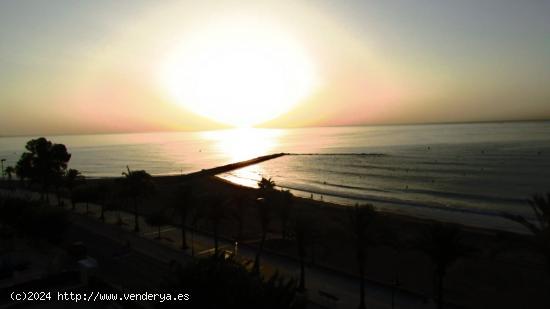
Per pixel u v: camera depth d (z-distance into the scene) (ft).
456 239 106.63
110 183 340.39
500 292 129.49
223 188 365.20
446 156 622.95
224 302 64.03
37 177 286.66
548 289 129.49
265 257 160.97
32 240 163.94
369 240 120.06
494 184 378.73
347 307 116.67
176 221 222.07
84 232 194.08
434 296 125.80
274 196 190.29
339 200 337.11
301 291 125.29
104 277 128.57
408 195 349.41
